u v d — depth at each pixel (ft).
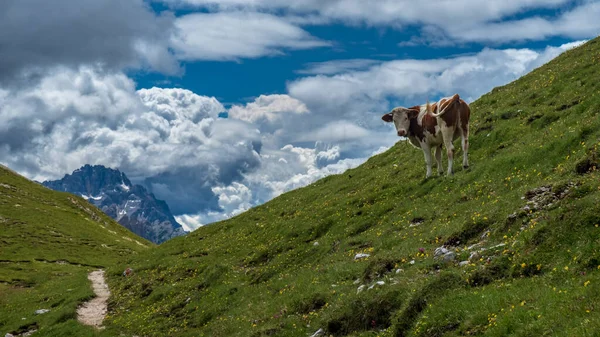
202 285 124.98
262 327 77.15
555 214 56.13
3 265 265.75
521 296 46.19
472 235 73.15
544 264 51.03
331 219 127.54
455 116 107.45
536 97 132.05
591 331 35.42
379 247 92.79
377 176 151.23
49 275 246.47
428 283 56.95
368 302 62.69
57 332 122.52
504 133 120.06
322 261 102.78
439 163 117.08
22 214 368.89
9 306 171.12
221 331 88.33
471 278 55.42
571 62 142.20
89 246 333.83
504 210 72.59
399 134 115.44
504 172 95.30
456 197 97.55
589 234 49.73
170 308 118.21
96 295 158.10
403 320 55.31
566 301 41.24
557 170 81.61
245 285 111.75
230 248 153.28
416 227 95.14
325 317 67.26
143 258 195.72
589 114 98.99
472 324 46.60
